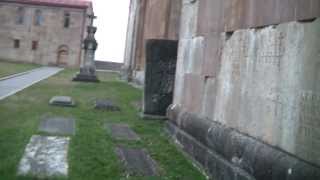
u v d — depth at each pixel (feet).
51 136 24.82
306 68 14.14
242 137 17.93
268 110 16.44
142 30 77.00
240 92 19.06
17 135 24.14
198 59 25.35
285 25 15.65
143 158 22.54
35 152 21.16
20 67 114.83
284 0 15.80
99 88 60.29
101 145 24.11
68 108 36.73
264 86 16.89
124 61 104.42
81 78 73.56
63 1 176.45
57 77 80.74
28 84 58.85
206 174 20.67
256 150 16.30
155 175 19.84
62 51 176.04
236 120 19.20
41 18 175.63
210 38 23.49
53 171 18.51
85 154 21.75
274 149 15.46
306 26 14.34
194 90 25.61
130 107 41.24
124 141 25.94
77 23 175.32
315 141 13.37
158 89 35.09
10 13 175.63
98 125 30.35
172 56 35.24
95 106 38.11
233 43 20.30
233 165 18.07
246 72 18.62
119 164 20.72
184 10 29.60
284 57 15.56
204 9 24.98
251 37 18.40
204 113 23.52
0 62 150.71
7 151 20.71
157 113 34.88
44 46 175.73
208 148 21.20
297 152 14.28
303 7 14.55
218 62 22.00
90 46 75.00
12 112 32.01
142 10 78.38
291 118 14.80
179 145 25.80
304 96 14.12
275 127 15.81
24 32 175.73
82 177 18.22
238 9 19.95
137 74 75.82
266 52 16.93
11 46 175.94
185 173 20.62
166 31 55.57
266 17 17.15
